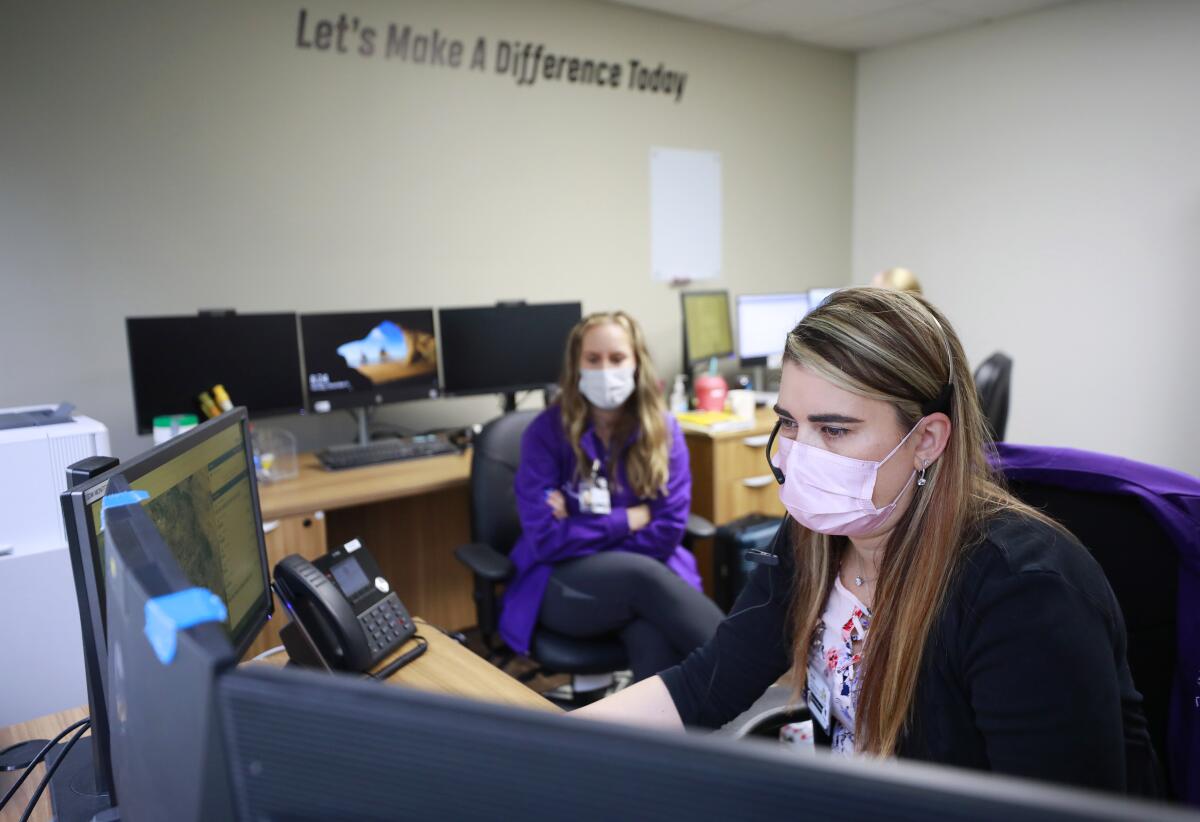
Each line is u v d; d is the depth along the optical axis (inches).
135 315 103.4
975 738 33.3
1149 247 145.3
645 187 152.1
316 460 108.6
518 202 135.6
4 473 53.0
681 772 13.9
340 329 106.4
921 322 33.5
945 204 173.6
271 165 111.7
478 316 117.8
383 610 54.1
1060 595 30.0
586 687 89.8
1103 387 153.9
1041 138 157.1
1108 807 12.0
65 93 96.7
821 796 13.2
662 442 85.0
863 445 33.6
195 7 104.1
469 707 15.2
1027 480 42.8
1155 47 140.9
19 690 53.4
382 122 120.3
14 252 95.3
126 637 20.9
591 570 76.8
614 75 145.3
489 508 87.9
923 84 174.1
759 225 172.6
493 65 130.3
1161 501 39.0
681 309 146.9
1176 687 38.8
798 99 176.6
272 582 51.4
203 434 40.8
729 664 42.6
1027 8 152.9
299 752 16.3
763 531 106.3
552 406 86.9
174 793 18.5
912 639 33.6
